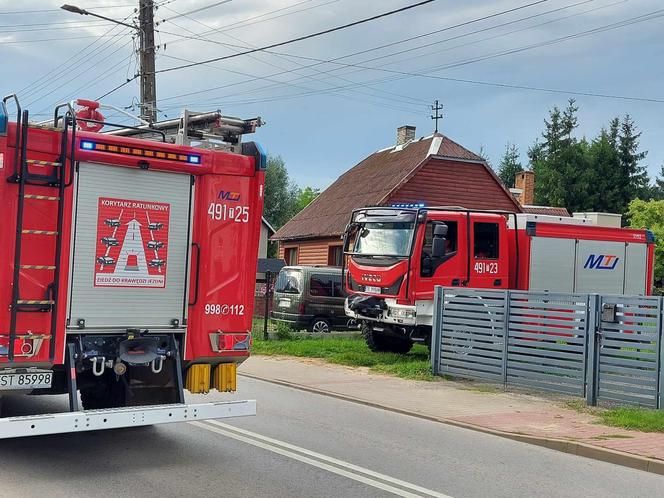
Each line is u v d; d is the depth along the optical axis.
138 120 8.94
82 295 7.04
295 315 21.48
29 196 6.61
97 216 7.13
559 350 12.12
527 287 17.12
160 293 7.54
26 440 8.29
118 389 7.81
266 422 9.77
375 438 9.12
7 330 6.51
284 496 6.47
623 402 11.30
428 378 14.08
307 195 80.25
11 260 6.52
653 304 10.83
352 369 15.45
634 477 7.77
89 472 7.02
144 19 22.88
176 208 7.64
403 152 33.22
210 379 7.98
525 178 45.84
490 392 12.76
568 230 17.73
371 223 16.88
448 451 8.60
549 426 9.95
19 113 6.51
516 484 7.28
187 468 7.27
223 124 8.00
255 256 8.12
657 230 41.81
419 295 15.65
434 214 15.94
